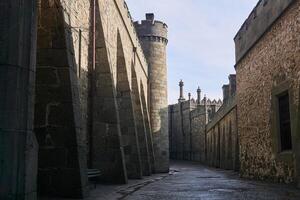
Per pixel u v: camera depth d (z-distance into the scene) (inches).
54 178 363.9
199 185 623.2
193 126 2805.1
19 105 240.8
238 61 925.8
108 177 560.7
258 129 743.1
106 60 570.3
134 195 433.4
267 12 671.1
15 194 233.5
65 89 371.2
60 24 378.0
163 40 1472.7
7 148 233.6
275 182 631.8
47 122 369.4
